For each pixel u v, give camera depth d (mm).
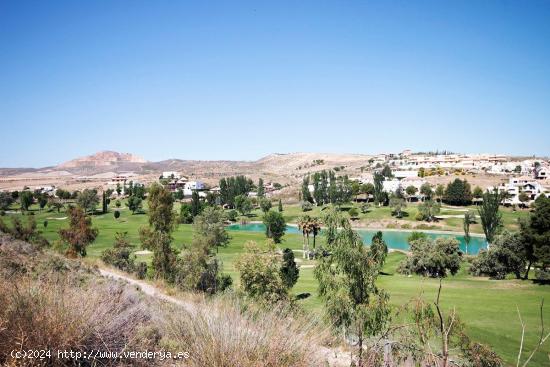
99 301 5734
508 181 176375
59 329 4582
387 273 59750
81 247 46750
